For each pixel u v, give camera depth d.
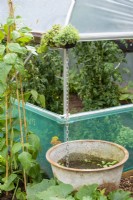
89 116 3.47
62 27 3.19
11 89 3.05
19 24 3.19
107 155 3.21
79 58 4.79
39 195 2.70
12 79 3.03
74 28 3.16
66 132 3.31
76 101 5.33
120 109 3.65
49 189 2.76
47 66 4.54
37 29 3.58
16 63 2.82
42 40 3.23
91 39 3.31
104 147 3.22
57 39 3.10
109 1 3.60
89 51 4.66
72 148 3.22
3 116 3.19
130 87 5.23
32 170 3.21
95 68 4.65
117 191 2.89
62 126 3.32
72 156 3.23
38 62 4.44
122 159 3.04
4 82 2.78
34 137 3.13
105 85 4.77
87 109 4.72
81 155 3.25
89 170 2.77
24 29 2.97
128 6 3.60
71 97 5.54
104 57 4.72
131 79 5.88
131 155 3.78
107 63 4.60
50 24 3.50
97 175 2.79
